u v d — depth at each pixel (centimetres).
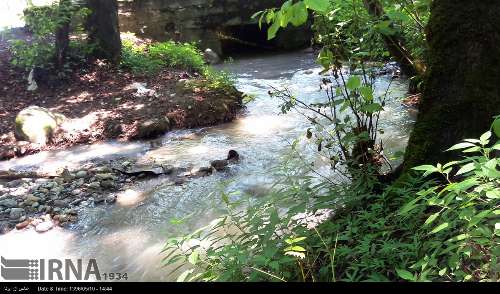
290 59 1371
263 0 1438
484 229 180
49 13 905
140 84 900
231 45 1570
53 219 471
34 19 894
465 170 168
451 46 320
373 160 374
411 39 488
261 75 1135
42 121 690
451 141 318
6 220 471
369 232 280
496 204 200
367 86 333
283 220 265
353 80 304
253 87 987
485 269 190
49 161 629
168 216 468
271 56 1458
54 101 817
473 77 313
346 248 246
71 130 713
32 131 678
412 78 493
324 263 257
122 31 1312
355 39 360
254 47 1605
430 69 332
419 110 344
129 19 1316
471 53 312
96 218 473
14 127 698
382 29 336
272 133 689
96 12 955
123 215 476
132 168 583
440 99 326
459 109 316
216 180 540
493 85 311
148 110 774
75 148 677
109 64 966
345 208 325
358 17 358
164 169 574
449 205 228
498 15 308
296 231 273
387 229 270
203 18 1391
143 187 539
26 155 655
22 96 827
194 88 851
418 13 430
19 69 902
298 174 475
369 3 379
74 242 433
